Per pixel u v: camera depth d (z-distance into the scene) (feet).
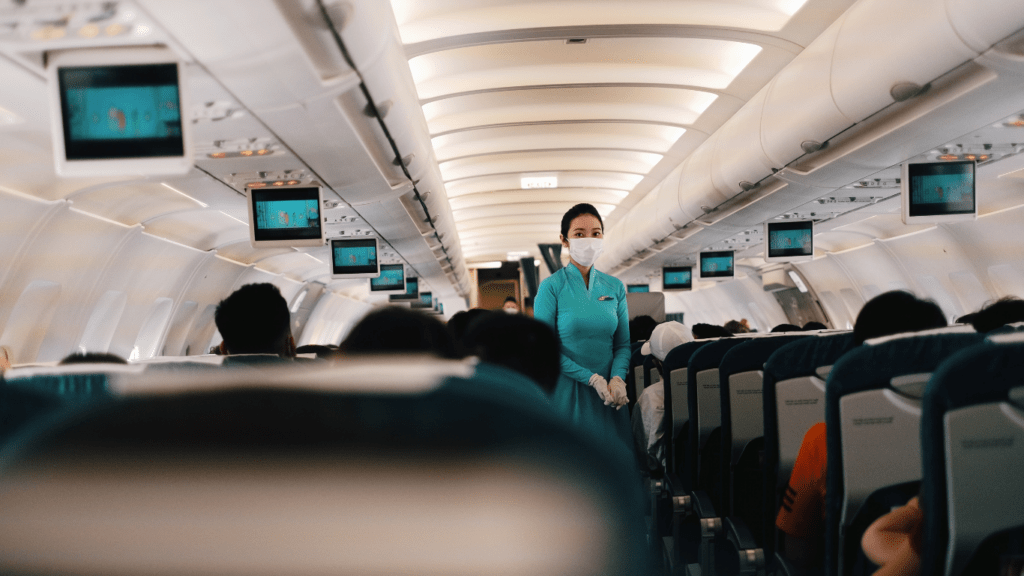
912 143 19.67
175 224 34.37
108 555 1.43
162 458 1.38
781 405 8.21
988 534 4.33
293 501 1.37
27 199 22.85
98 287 31.83
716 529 10.32
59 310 29.60
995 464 4.24
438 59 23.53
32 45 10.25
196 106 14.43
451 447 1.32
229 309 9.61
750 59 22.80
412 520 1.36
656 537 12.73
